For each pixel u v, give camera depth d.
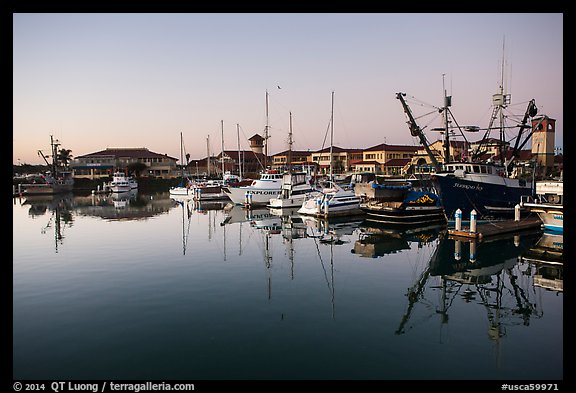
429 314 14.23
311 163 103.56
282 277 18.91
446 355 11.02
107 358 10.77
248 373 10.01
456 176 35.50
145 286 17.38
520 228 31.34
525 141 38.22
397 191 39.12
